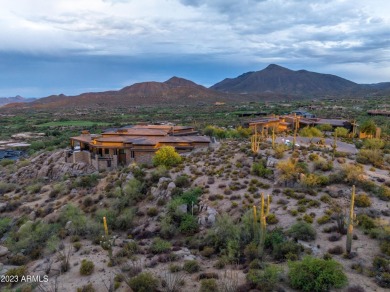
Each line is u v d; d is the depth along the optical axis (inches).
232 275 941.2
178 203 1509.6
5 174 2906.0
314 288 791.1
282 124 3609.7
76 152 2657.5
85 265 1056.2
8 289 957.2
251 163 1905.8
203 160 2132.1
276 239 1094.4
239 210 1408.7
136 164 2301.9
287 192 1485.0
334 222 1189.7
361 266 892.6
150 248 1216.2
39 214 1814.7
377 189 1414.9
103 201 1807.3
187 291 885.2
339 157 1918.1
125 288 926.4
